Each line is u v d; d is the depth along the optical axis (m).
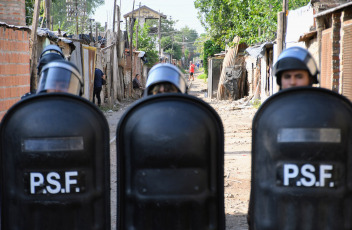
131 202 3.24
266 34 18.72
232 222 5.22
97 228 3.28
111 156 8.93
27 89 10.27
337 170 2.98
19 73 9.80
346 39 8.30
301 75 3.46
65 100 3.21
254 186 3.21
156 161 3.14
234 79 25.11
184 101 3.24
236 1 21.56
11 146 3.15
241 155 8.98
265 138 3.10
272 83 17.31
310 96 3.05
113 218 5.41
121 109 20.66
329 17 9.77
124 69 26.69
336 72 9.05
